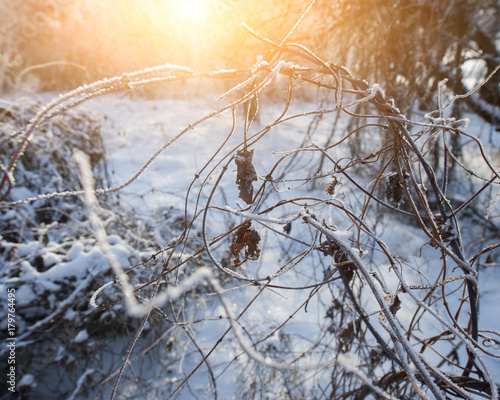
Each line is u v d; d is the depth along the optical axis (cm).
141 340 243
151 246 281
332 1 363
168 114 720
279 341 219
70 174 329
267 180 106
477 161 417
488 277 291
